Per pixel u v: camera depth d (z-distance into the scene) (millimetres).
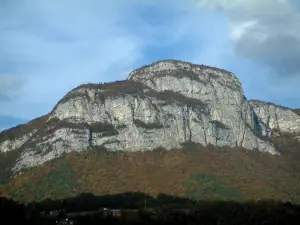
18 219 191500
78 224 196750
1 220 184750
